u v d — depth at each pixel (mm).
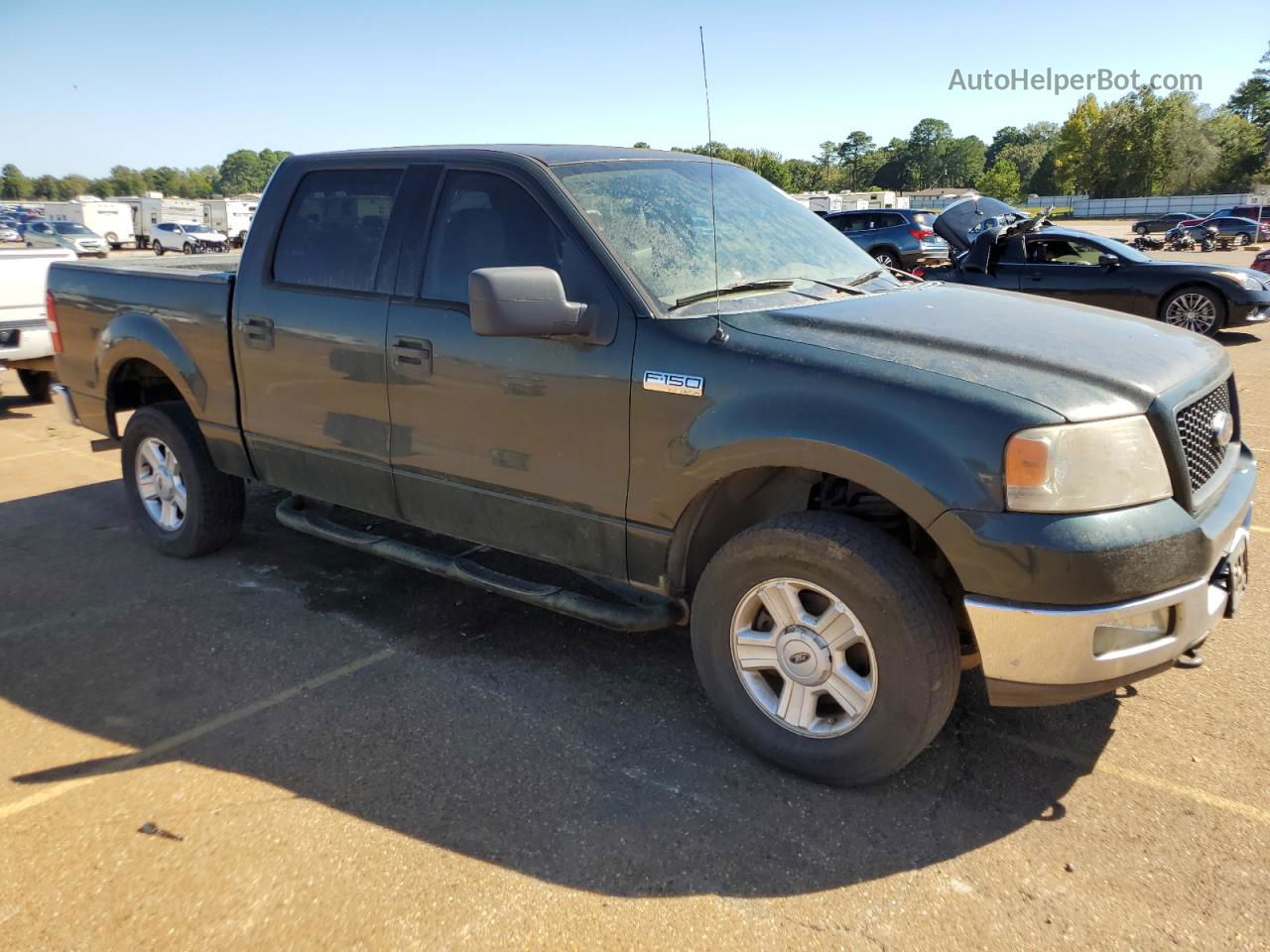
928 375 2764
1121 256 13031
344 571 4930
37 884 2646
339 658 3980
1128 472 2639
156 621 4363
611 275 3252
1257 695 3574
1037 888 2596
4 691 3740
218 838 2836
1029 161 136000
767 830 2852
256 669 3891
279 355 4230
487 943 2422
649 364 3141
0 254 8977
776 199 4211
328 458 4195
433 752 3281
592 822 2893
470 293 2984
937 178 146000
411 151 3920
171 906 2555
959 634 3129
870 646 2844
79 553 5250
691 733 3398
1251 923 2453
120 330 4945
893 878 2643
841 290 3574
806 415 2834
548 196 3439
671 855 2744
